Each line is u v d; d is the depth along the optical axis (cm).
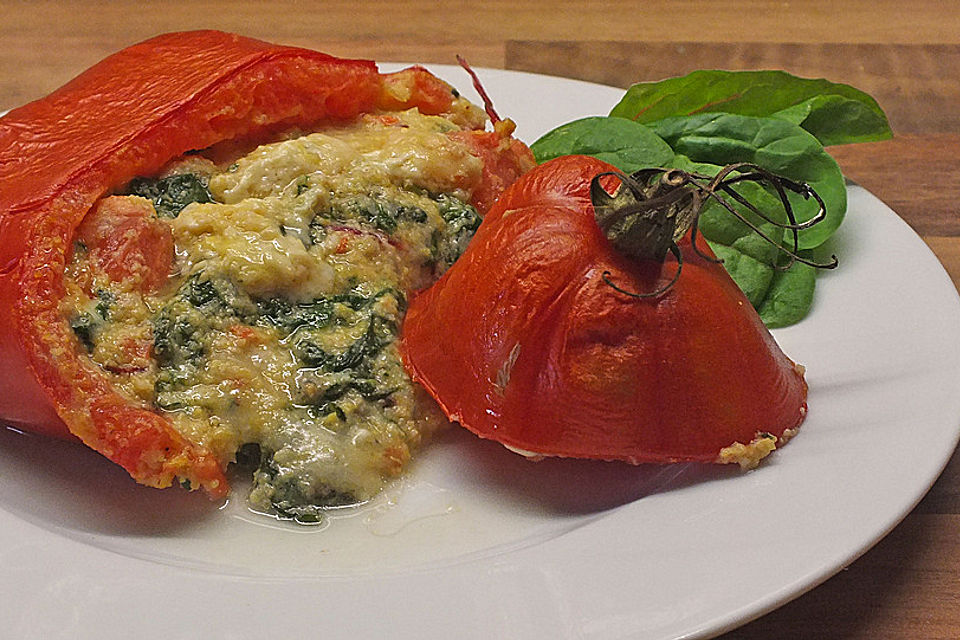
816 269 40
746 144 42
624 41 56
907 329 37
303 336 35
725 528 33
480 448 36
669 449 34
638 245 34
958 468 36
